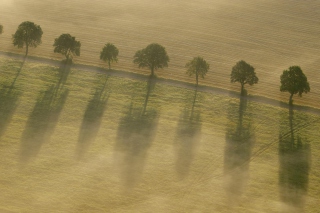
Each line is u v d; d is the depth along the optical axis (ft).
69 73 326.03
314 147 251.19
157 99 296.30
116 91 303.48
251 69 305.12
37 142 240.53
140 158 233.14
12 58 346.13
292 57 394.93
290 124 274.98
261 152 244.63
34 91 295.07
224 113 284.00
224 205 201.77
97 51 379.14
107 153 235.81
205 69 317.01
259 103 300.20
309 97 318.04
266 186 216.33
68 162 225.76
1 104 276.21
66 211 191.52
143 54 324.60
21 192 201.46
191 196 206.69
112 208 195.72
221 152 242.99
